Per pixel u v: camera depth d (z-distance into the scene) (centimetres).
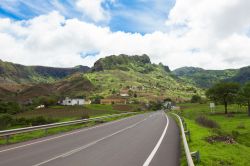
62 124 2839
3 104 12000
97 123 3966
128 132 2584
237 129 4953
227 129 4997
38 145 1755
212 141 2156
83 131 2728
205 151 1605
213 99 10394
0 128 4628
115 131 2694
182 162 1184
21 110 12012
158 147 1634
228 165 1346
